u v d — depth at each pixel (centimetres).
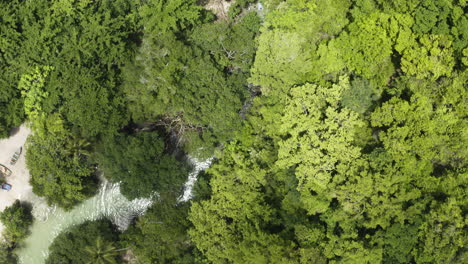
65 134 4191
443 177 3759
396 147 3678
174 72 3884
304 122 3762
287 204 3925
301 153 3762
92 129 4078
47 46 4012
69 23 4031
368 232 3912
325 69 3916
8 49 3997
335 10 3812
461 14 3669
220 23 4009
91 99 3966
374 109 3928
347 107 3888
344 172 3744
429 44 3684
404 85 3916
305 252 3628
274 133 3978
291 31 3856
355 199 3684
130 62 4050
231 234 3922
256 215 3925
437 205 3666
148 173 4044
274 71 3866
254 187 3944
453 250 3525
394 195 3728
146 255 4234
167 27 3950
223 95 3975
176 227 4119
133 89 4041
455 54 3794
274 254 3622
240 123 4062
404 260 3722
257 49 4100
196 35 4038
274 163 3984
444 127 3669
